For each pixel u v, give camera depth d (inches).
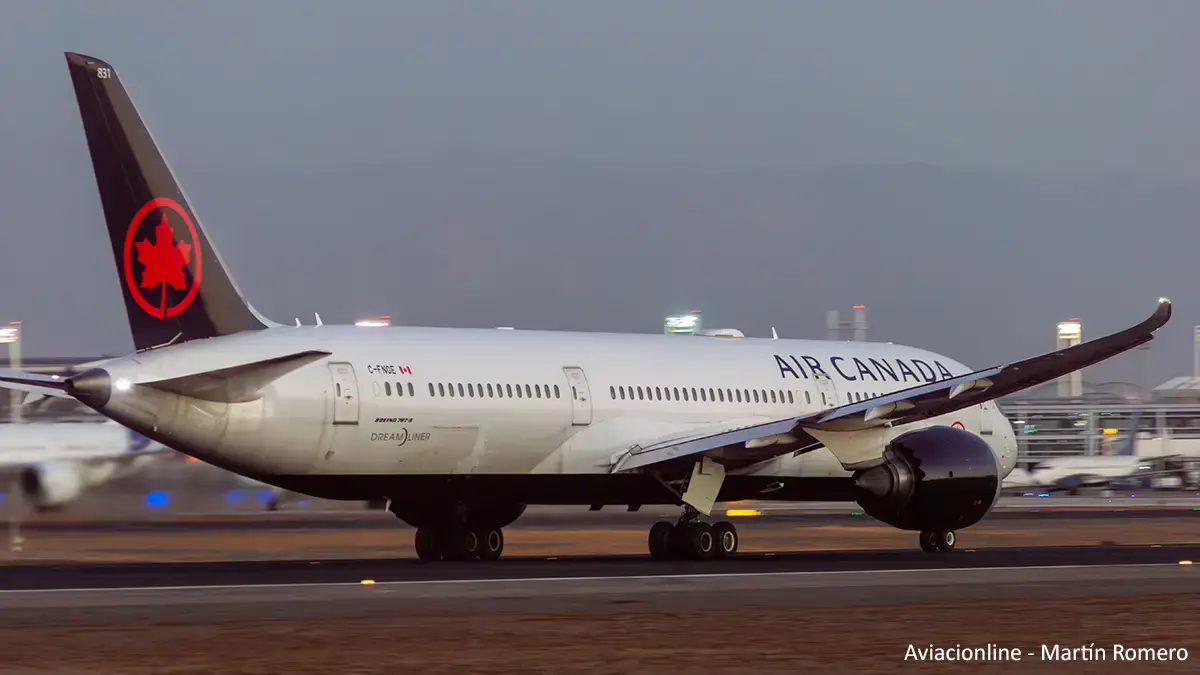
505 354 4493.1
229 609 2883.9
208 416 3944.4
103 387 3828.7
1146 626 2785.4
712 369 4960.6
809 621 2797.7
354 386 4141.2
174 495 7062.0
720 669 2258.9
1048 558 4532.5
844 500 5123.0
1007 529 6811.0
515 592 3250.5
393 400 4197.8
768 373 5088.6
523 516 7465.6
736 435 4510.3
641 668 2255.2
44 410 7362.2
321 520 7012.8
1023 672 2292.1
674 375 4845.0
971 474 4662.9
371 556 4884.4
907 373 5477.4
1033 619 2869.1
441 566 3988.7
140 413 3870.6
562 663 2285.9
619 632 2613.2
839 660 2357.3
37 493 6840.6
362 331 4311.0
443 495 4394.7
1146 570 3966.5
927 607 3048.7
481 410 4357.8
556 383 4542.3
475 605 2989.7
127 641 2453.2
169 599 3038.9
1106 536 6304.1
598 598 3152.1
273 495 7308.1
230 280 4156.0
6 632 2544.3
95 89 3986.2
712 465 4626.0
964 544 5757.9
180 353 3978.8
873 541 5959.6
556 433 4522.6
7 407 7293.3
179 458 7076.8
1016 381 4456.2
